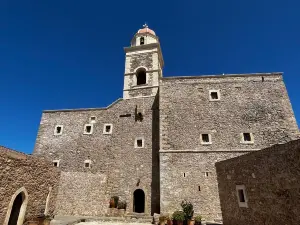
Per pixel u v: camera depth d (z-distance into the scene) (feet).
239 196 32.55
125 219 51.08
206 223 43.24
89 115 75.66
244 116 56.75
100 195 60.75
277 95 58.23
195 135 56.03
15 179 29.89
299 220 21.01
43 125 76.89
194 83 63.57
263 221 26.61
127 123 70.95
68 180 62.03
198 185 50.19
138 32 94.73
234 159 34.71
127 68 82.53
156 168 61.77
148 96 73.87
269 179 25.95
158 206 57.26
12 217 31.24
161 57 92.22
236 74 62.75
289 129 53.47
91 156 68.39
